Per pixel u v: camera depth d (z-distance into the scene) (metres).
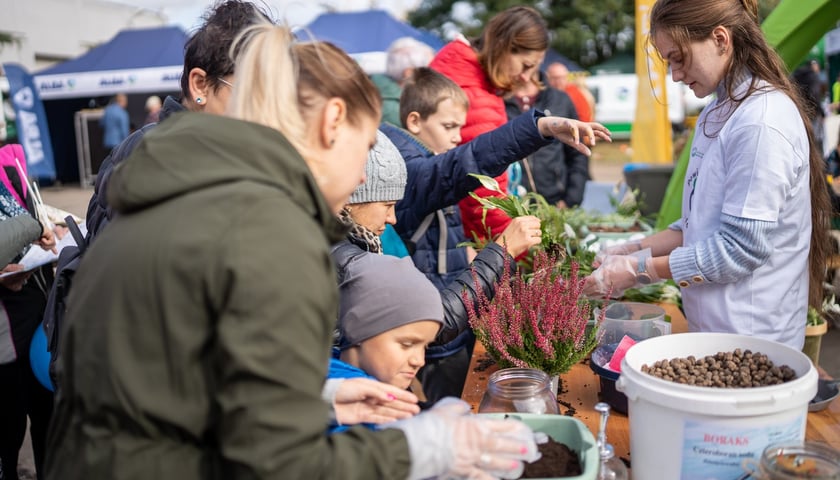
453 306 1.75
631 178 5.18
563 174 4.53
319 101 0.98
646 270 1.81
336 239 1.02
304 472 0.81
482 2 22.62
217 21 1.57
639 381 1.18
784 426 1.11
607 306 1.94
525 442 0.97
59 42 18.39
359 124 1.02
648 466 1.19
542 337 1.58
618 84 14.20
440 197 2.16
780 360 1.33
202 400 0.85
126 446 0.87
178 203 0.88
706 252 1.68
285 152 0.92
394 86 3.86
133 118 13.82
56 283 1.79
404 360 1.40
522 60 2.95
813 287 1.95
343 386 1.22
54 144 13.98
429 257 2.37
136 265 0.85
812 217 1.85
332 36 9.29
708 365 1.34
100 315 0.87
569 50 22.22
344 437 0.89
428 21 23.66
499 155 2.03
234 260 0.82
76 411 0.93
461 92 2.63
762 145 1.58
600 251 2.24
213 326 0.84
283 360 0.81
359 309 1.38
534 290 1.69
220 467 0.86
